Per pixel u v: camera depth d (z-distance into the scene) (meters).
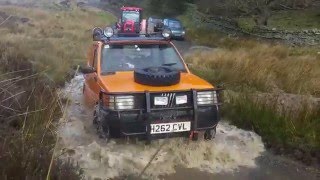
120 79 6.39
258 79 10.70
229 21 34.56
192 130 6.08
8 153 4.46
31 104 6.49
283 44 26.98
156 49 7.29
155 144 6.28
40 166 4.47
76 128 6.84
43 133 5.52
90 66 7.54
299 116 7.00
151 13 46.62
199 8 42.66
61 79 10.89
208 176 5.48
